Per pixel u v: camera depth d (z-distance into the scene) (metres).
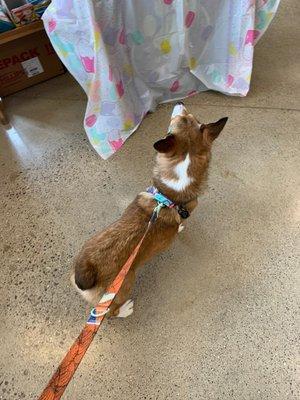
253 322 1.61
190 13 2.02
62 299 1.74
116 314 1.61
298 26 2.88
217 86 2.45
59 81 2.76
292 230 1.86
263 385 1.46
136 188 2.10
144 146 2.28
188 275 1.77
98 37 1.76
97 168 2.21
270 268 1.75
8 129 2.48
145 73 2.28
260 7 2.12
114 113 2.16
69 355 0.91
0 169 2.26
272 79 2.55
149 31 2.03
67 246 1.91
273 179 2.06
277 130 2.28
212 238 1.87
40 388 1.52
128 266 1.12
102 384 1.51
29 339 1.64
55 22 1.78
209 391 1.46
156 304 1.70
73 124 2.46
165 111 2.46
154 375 1.51
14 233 1.98
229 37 2.20
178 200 1.43
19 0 2.30
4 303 1.74
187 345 1.57
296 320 1.60
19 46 2.45
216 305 1.67
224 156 2.18
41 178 2.20
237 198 2.00
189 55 2.27
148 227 1.34
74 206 2.06
